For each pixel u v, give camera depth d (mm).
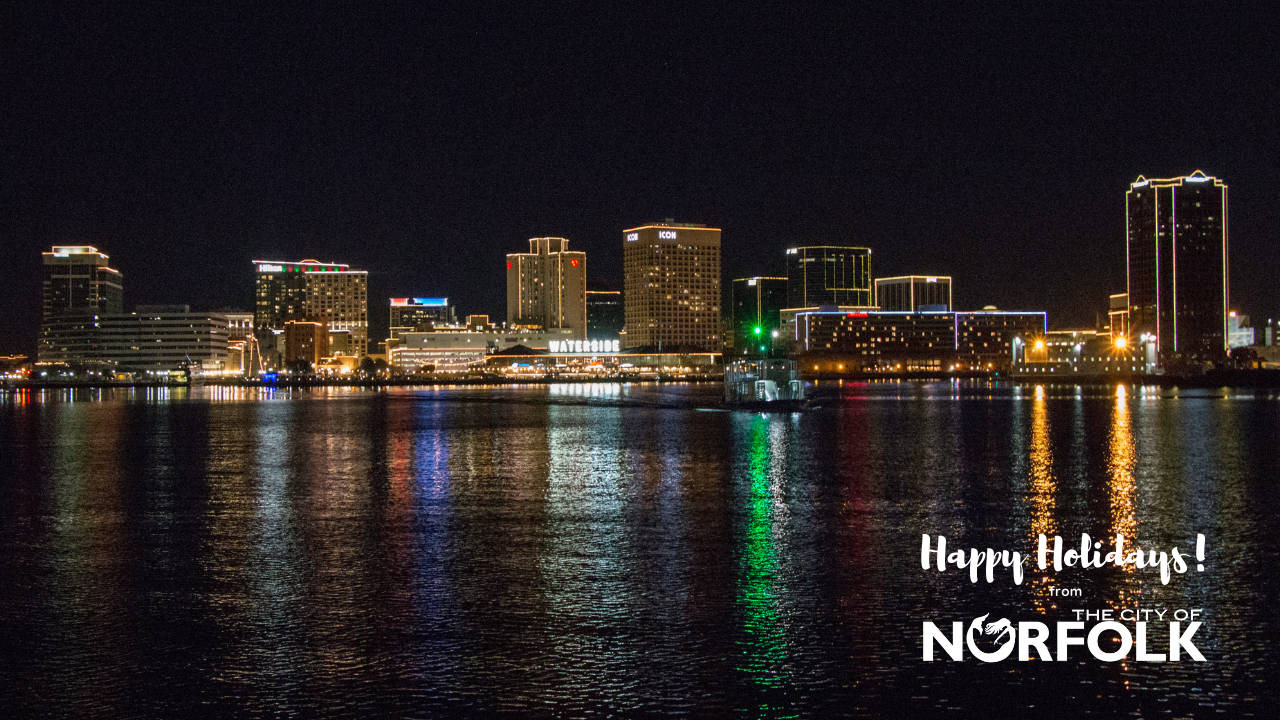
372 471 77625
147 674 27312
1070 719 24625
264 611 33250
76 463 86125
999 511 54250
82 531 49125
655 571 38906
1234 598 34656
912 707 25250
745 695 25828
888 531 47906
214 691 26094
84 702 25422
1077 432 119312
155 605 34125
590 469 78062
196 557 42125
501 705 25156
